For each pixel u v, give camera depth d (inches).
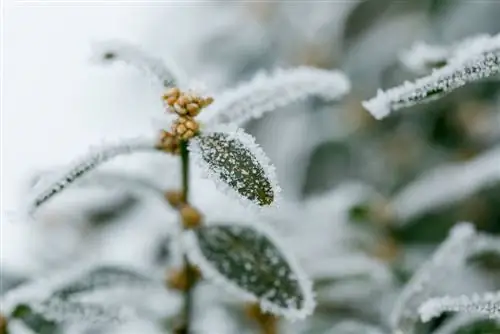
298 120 18.0
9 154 19.4
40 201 11.3
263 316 12.8
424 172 16.8
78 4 21.9
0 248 16.2
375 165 17.4
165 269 13.0
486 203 16.1
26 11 21.9
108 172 12.2
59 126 20.9
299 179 17.6
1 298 12.6
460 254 12.2
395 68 17.3
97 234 16.3
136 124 20.9
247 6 19.4
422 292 12.0
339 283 13.8
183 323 12.2
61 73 21.8
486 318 11.9
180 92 10.6
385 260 15.2
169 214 16.1
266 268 11.3
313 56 18.3
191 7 20.9
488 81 16.8
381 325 13.8
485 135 17.2
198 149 10.2
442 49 11.8
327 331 13.3
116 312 12.3
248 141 10.1
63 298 12.2
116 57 11.6
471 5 16.9
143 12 22.0
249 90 11.6
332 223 15.0
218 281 11.3
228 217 11.6
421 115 17.4
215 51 19.1
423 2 17.6
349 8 18.0
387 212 15.4
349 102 17.9
